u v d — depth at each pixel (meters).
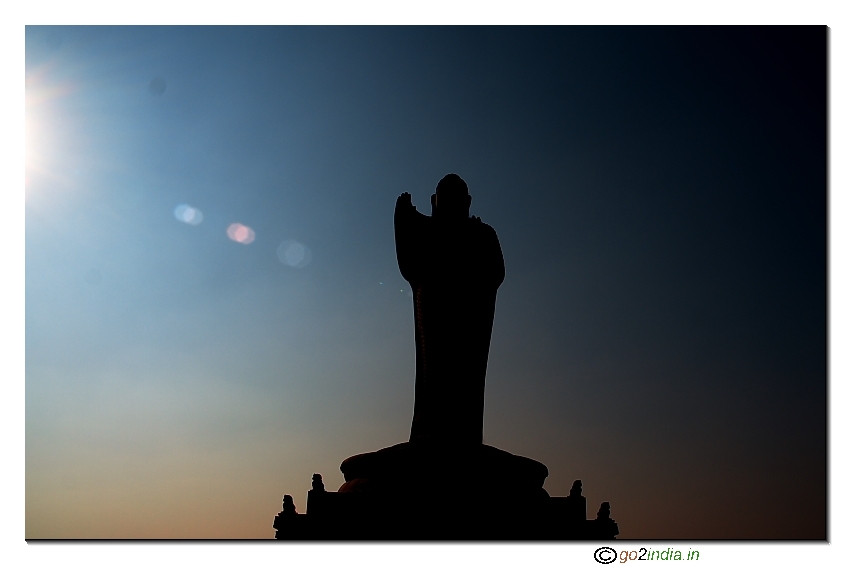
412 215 41.59
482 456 37.38
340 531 35.88
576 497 38.16
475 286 40.25
